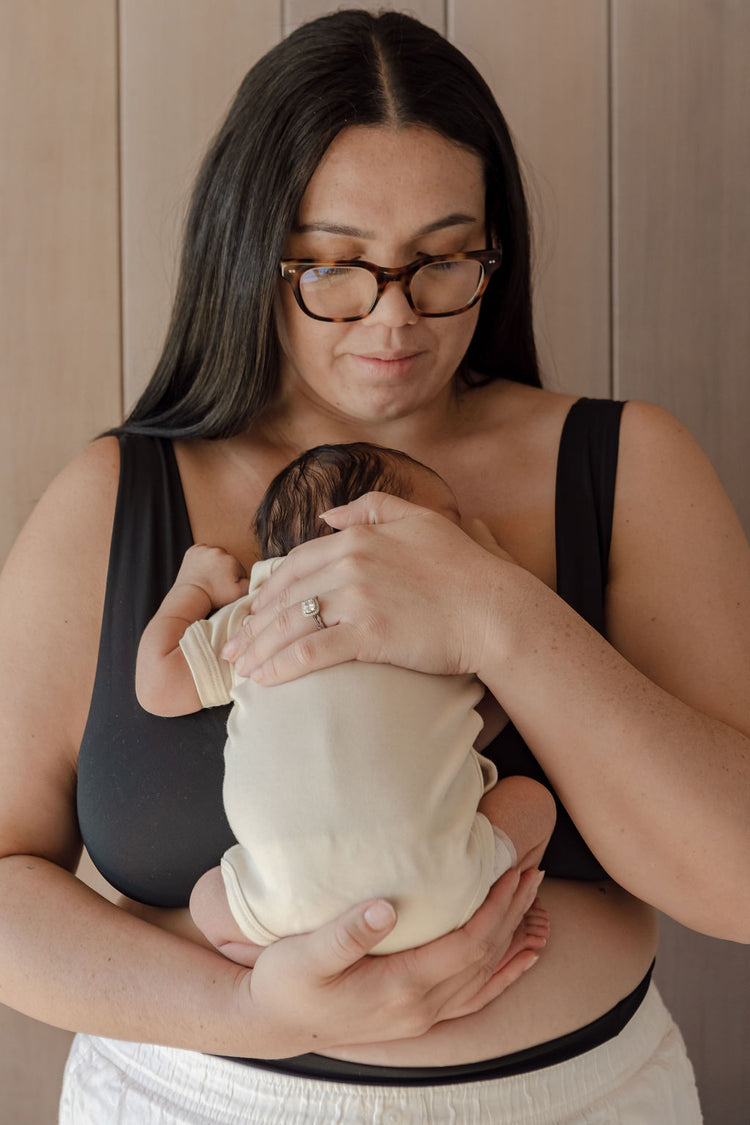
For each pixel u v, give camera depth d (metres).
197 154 1.75
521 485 1.31
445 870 0.99
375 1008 0.99
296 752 1.00
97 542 1.24
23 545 1.26
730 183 1.81
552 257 1.80
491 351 1.48
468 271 1.22
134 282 1.75
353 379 1.24
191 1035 1.06
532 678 1.06
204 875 1.10
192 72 1.74
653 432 1.29
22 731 1.21
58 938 1.11
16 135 1.71
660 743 1.06
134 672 1.18
